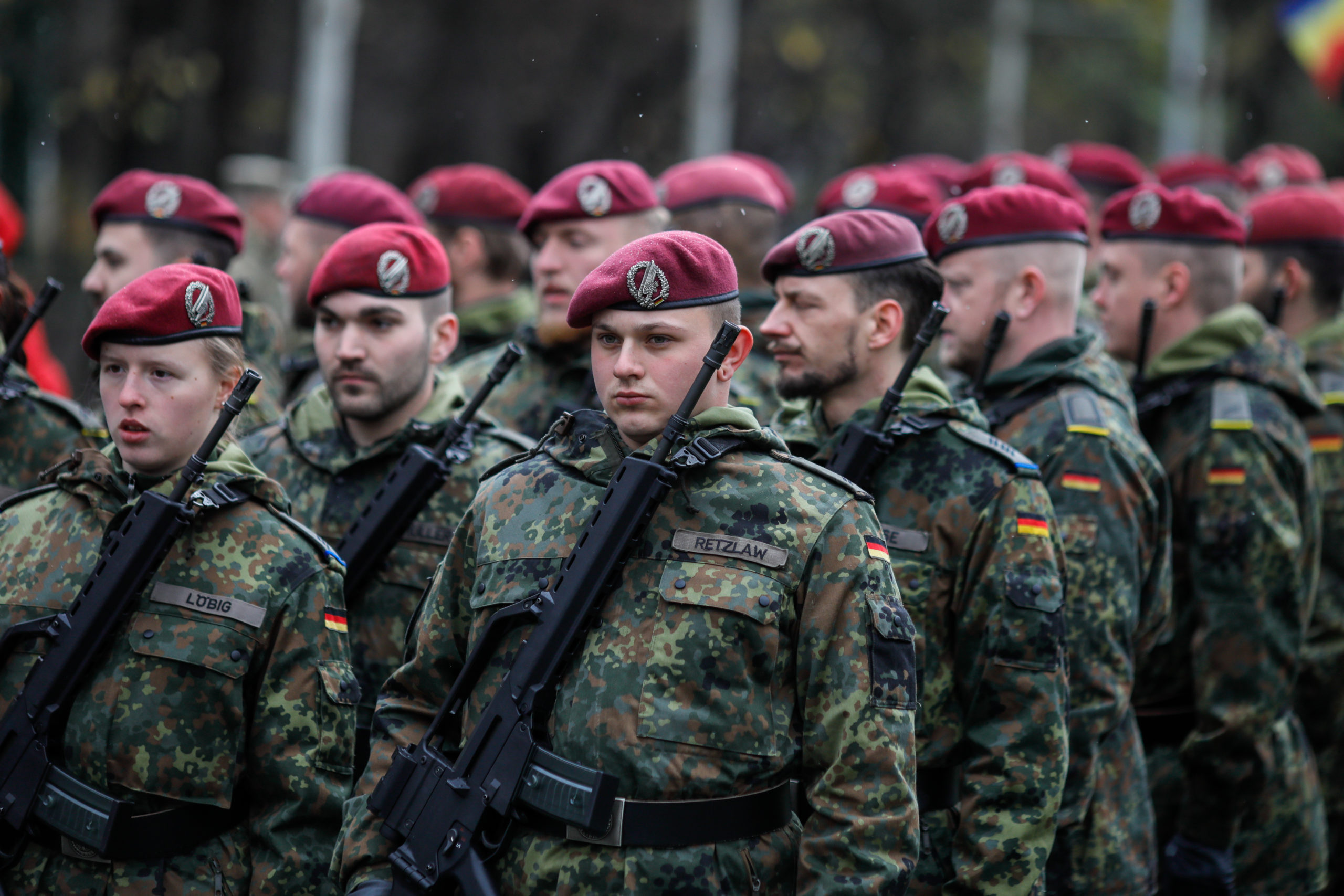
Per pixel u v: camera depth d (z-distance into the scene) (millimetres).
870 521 7910
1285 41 53531
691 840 7340
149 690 8312
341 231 14312
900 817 7410
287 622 8555
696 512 7746
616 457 7977
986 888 8805
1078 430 10656
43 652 8555
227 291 8961
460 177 16438
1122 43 59906
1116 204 13242
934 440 9719
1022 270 11219
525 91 48344
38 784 8305
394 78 47094
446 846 7516
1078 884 10250
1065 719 9156
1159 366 12805
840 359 9898
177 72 39125
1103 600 10219
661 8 49250
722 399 8070
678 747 7363
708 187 15281
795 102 55844
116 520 8609
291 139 41750
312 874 8391
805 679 7641
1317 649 14383
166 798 8297
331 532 11141
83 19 37594
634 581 7676
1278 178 24734
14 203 36156
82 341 8727
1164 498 11102
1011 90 56312
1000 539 9312
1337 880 14680
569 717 7492
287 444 11695
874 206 15352
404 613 10625
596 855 7324
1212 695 12008
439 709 8102
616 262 7777
